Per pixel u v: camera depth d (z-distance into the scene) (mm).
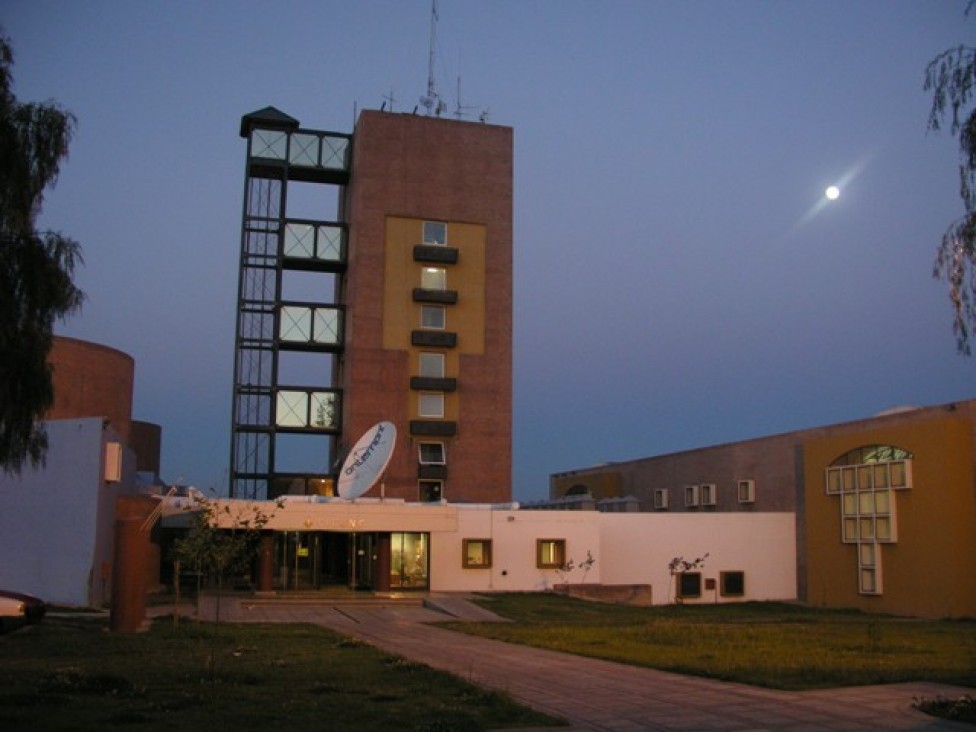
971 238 14305
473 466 57938
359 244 58031
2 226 14211
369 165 58781
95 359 55281
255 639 23922
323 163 60531
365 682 16266
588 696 15641
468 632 27969
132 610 25453
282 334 58000
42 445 15625
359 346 57156
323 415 58188
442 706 13969
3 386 14039
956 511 40656
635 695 15758
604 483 74188
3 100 14227
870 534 45000
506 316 59750
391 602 39406
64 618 28625
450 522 43000
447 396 58281
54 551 33125
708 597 49188
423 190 59500
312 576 44062
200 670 17188
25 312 14336
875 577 44344
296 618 32938
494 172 60812
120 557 25609
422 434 56938
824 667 19438
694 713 14125
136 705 13453
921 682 17234
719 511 60438
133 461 43875
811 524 49031
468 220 59906
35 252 14273
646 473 69375
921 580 41969
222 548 23812
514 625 30750
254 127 59844
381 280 58062
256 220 59188
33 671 16812
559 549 46562
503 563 45781
